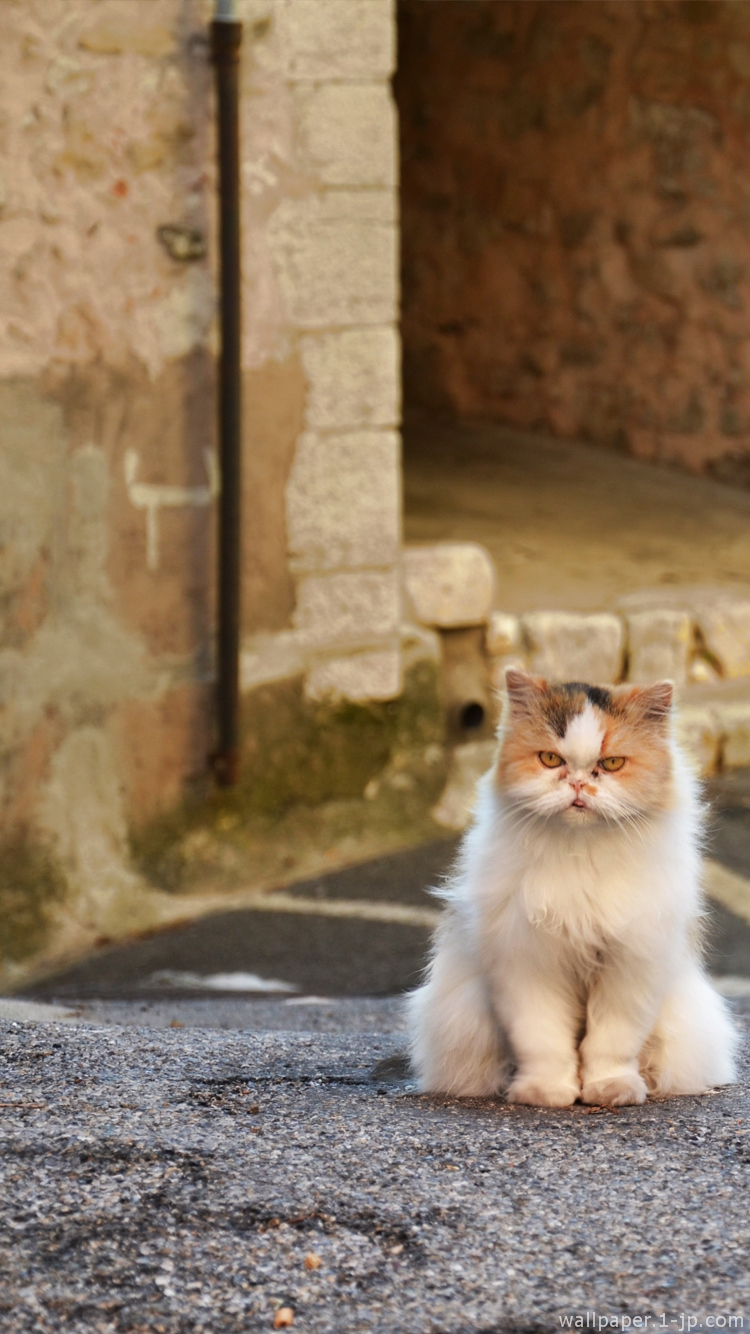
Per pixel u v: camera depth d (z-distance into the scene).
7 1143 2.33
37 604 5.84
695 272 10.21
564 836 2.61
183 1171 2.24
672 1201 2.18
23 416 5.71
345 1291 1.90
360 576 6.73
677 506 9.87
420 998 3.00
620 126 10.40
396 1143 2.43
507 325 11.33
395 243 6.55
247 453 6.32
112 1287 1.89
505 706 2.80
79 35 5.63
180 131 5.95
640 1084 2.72
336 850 6.77
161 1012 4.44
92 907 6.02
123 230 5.88
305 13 6.16
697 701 7.57
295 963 5.64
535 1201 2.18
